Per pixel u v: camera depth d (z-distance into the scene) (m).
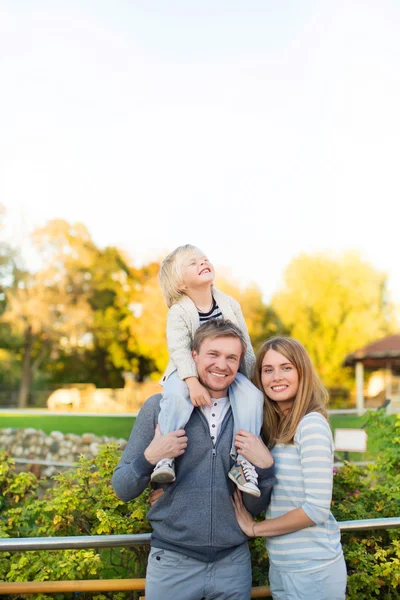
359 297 30.59
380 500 3.25
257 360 2.39
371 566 2.72
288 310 30.67
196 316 2.57
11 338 27.64
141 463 2.07
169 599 2.07
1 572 2.76
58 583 2.44
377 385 27.97
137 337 26.66
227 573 2.09
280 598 2.14
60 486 3.17
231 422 2.22
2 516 3.23
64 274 27.22
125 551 2.78
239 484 2.04
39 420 10.15
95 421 10.12
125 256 28.59
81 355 29.09
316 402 2.26
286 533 2.10
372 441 4.42
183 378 2.25
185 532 2.06
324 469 2.08
